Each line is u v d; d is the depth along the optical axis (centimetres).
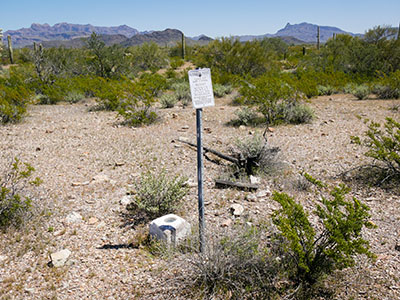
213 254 357
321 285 346
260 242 416
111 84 1719
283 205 367
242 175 656
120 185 634
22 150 863
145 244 439
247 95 1157
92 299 341
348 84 1888
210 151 734
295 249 332
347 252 322
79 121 1243
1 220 472
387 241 416
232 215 500
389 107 1317
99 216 514
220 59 2502
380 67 2131
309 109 1135
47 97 1717
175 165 742
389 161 598
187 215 505
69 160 784
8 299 337
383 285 339
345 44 2967
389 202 522
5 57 4306
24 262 399
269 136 960
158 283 362
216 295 343
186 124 1161
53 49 2531
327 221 350
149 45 3966
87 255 415
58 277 373
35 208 521
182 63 3938
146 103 1191
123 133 1042
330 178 631
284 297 332
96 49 2255
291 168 693
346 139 901
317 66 2445
